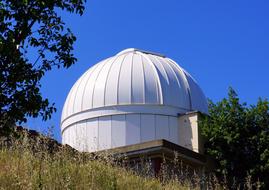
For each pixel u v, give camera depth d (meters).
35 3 8.65
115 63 29.11
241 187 22.33
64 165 14.33
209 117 25.02
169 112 27.05
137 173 17.48
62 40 8.98
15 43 8.38
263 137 22.53
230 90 24.00
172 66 29.58
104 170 14.72
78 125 28.33
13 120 8.34
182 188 17.06
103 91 27.81
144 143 21.16
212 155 23.62
